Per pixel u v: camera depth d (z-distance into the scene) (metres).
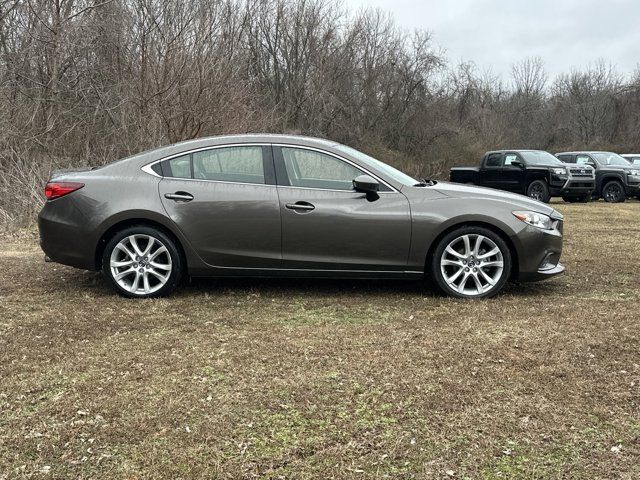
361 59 28.56
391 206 5.00
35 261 6.73
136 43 13.16
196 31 12.76
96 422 2.82
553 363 3.53
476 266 5.10
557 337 3.99
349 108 27.78
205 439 2.67
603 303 4.93
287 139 5.16
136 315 4.57
